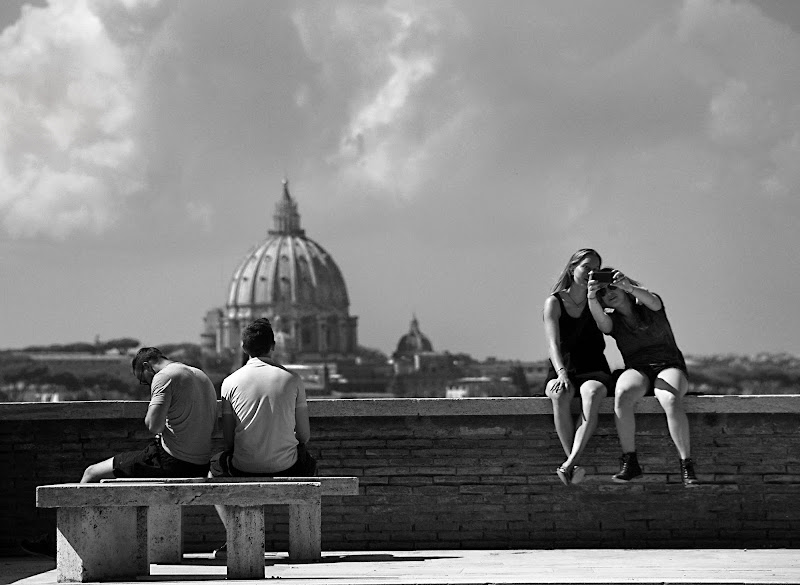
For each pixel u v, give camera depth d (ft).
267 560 52.85
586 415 54.13
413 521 56.34
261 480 48.26
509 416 56.34
